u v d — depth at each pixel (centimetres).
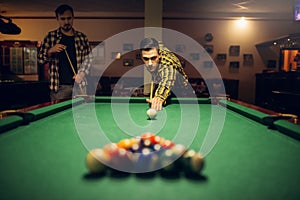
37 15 870
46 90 654
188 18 854
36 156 138
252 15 842
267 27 854
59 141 167
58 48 442
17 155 139
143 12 854
